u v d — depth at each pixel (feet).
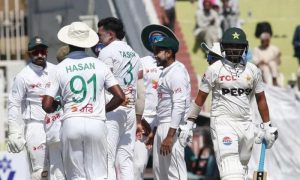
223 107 111.45
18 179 135.74
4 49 227.81
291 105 152.15
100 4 196.34
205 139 158.92
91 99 106.11
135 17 194.70
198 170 157.58
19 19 226.99
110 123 116.06
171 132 116.47
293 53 215.51
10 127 123.95
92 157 106.42
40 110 124.47
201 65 203.72
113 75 112.78
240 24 214.90
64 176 119.34
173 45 117.29
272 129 113.50
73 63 106.52
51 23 212.43
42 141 124.16
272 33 217.97
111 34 117.50
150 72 125.49
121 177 117.91
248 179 146.72
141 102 122.21
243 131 111.55
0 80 180.55
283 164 150.82
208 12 202.08
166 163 118.93
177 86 116.37
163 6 200.03
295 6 224.12
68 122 105.70
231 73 110.63
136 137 123.85
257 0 224.12
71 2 204.03
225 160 110.63
